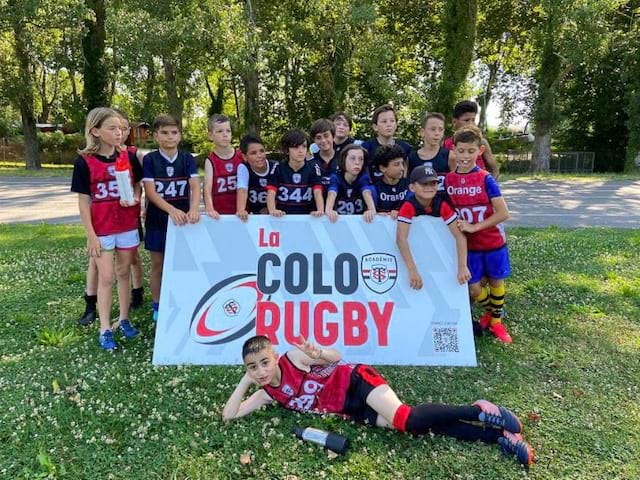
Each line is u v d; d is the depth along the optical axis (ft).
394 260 15.07
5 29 77.66
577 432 11.01
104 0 83.05
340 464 9.84
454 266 15.02
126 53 71.15
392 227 15.28
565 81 102.47
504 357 14.60
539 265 23.93
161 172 15.58
